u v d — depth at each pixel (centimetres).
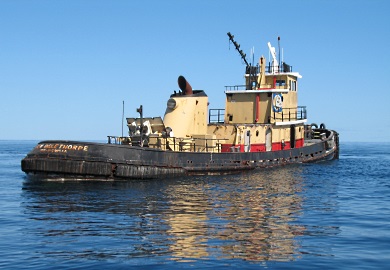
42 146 2473
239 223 1551
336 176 3244
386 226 1552
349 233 1438
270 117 3722
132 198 2044
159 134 2914
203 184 2555
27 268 1059
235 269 1062
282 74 3953
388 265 1106
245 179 2850
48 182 2461
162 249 1215
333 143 4769
